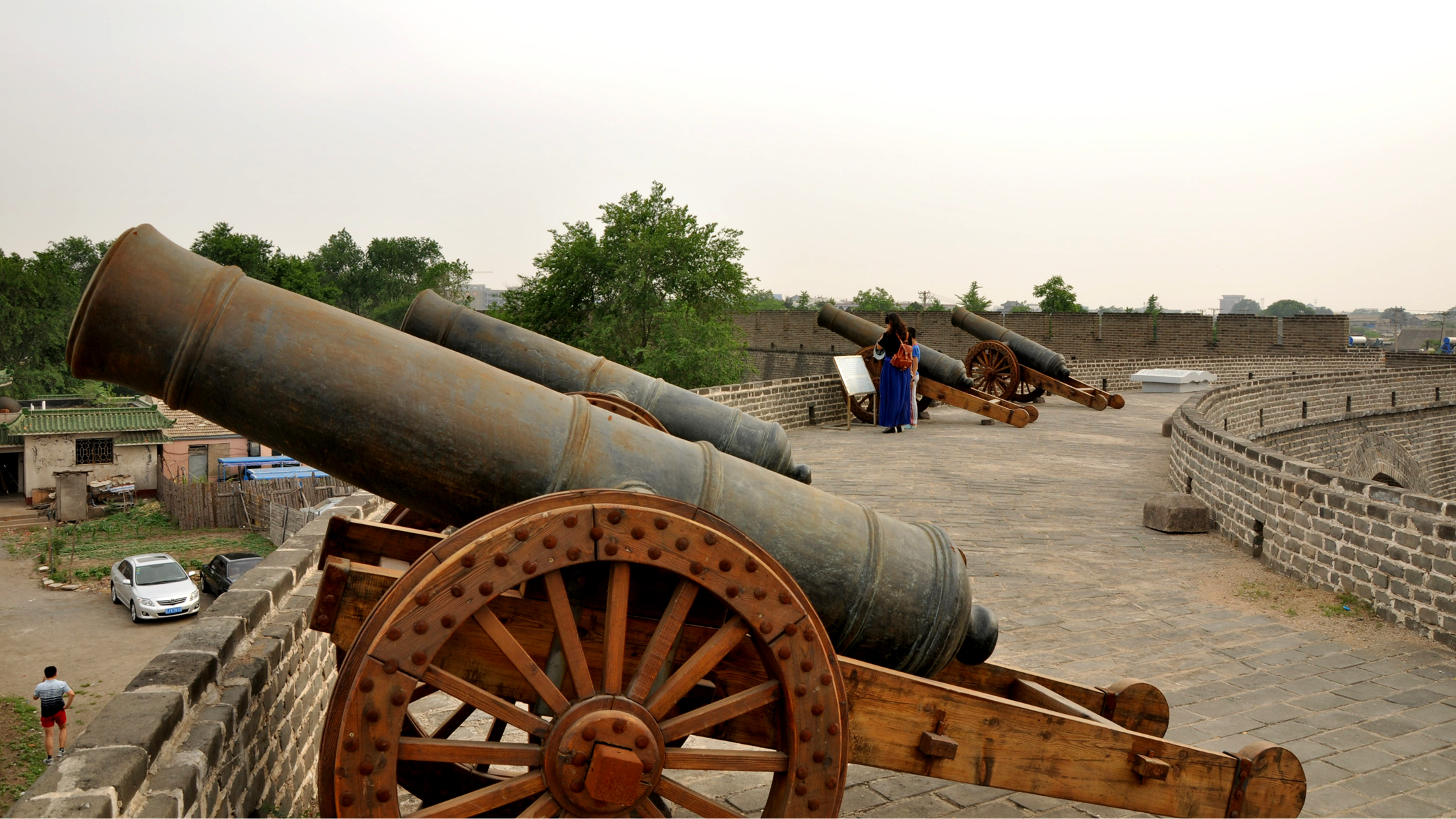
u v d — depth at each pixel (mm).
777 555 2932
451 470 2758
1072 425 18266
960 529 9203
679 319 32500
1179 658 5680
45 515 36438
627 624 2867
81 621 24297
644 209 33969
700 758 2635
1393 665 5559
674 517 2537
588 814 2529
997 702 3105
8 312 56844
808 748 2648
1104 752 3217
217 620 3588
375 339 2795
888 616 3033
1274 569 7734
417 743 2412
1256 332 32406
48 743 14875
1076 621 6383
